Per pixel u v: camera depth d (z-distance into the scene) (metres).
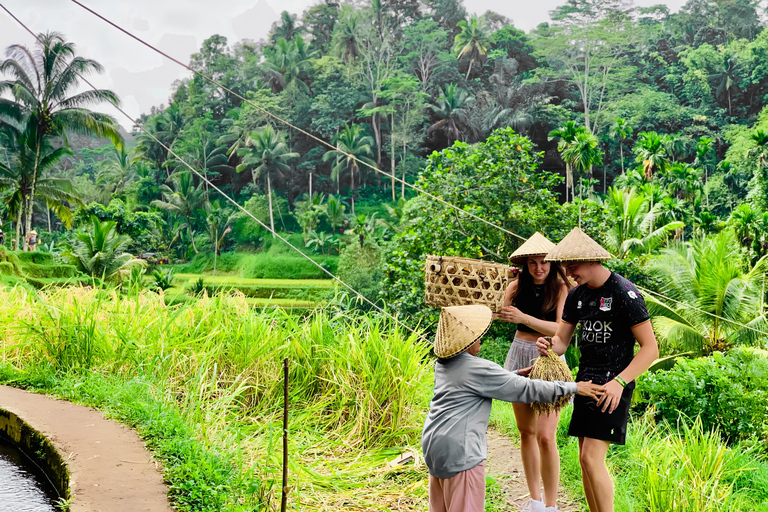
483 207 15.64
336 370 5.48
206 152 79.25
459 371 3.06
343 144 71.50
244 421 5.20
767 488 4.68
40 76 34.09
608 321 3.28
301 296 50.25
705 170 59.75
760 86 73.81
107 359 6.14
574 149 30.39
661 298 15.20
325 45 91.94
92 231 32.81
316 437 4.96
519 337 4.02
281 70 85.56
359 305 14.22
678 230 31.42
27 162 35.72
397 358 5.23
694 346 14.06
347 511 3.89
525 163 16.19
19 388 5.81
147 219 61.59
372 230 47.34
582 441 3.33
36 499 3.98
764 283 14.95
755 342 13.81
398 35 91.50
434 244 15.20
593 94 77.69
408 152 78.12
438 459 3.03
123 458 4.12
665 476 4.00
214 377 5.22
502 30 86.38
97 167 94.94
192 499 3.54
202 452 4.16
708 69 76.06
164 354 5.94
